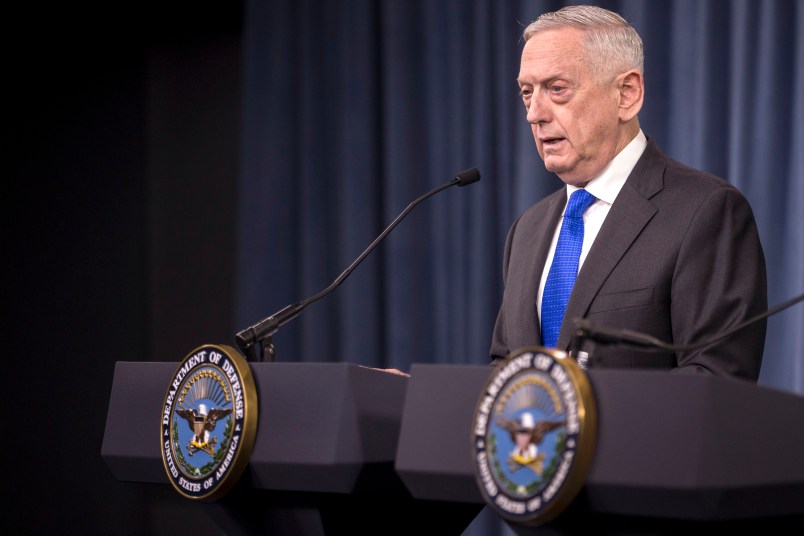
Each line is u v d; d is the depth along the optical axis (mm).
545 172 9453
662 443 2916
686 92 8922
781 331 8344
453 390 3354
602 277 4984
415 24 10438
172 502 11383
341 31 10797
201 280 11719
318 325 10648
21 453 11500
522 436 3090
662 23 9062
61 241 11641
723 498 2869
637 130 5484
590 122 5266
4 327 11500
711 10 8820
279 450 3572
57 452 11500
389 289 10234
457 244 10055
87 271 11664
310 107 10820
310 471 3498
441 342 10047
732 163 8680
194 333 11695
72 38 11703
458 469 3270
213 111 11812
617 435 2980
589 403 2998
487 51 10008
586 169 5340
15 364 11523
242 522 3865
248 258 10984
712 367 4496
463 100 10125
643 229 5027
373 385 3596
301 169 10844
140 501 11445
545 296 5316
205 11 11859
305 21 10898
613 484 2947
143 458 3992
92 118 11758
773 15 8570
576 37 5270
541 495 3012
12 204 11539
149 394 4066
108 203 11750
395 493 3760
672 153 8969
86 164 11719
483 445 3170
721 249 4883
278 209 10961
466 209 10039
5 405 11500
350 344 10391
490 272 9820
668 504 2893
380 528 3861
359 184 10523
